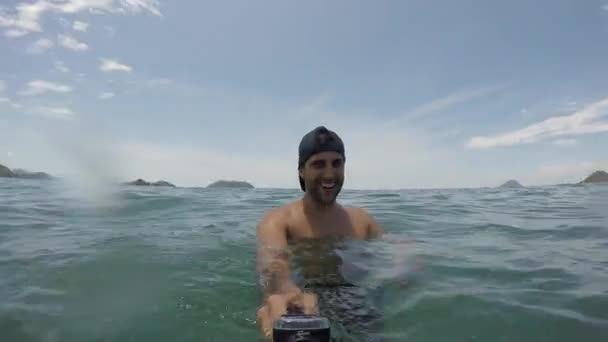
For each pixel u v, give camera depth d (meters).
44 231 1.80
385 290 1.03
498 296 1.00
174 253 1.41
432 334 0.82
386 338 0.80
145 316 0.90
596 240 1.64
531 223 2.10
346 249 1.31
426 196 3.99
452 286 1.07
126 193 3.38
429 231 1.88
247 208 2.77
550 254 1.41
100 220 2.15
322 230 1.35
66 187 3.73
